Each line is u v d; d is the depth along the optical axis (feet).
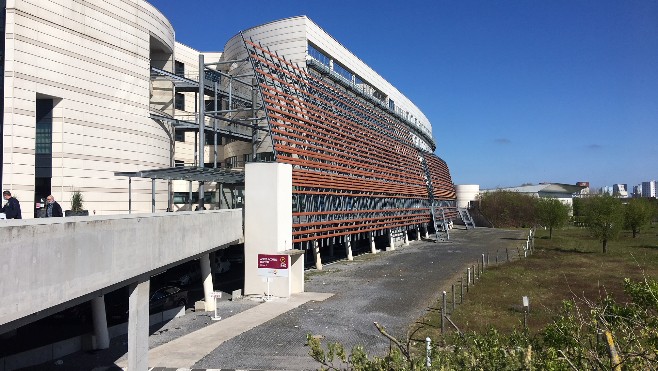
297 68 134.31
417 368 14.85
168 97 129.18
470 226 295.48
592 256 136.87
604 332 14.66
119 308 62.18
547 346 20.07
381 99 215.72
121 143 102.53
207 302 70.95
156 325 61.72
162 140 117.50
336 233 115.44
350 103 164.04
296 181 97.14
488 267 113.50
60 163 89.97
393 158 183.32
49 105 90.53
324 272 107.24
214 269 100.73
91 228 33.99
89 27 95.76
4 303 25.31
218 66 168.96
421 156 230.48
